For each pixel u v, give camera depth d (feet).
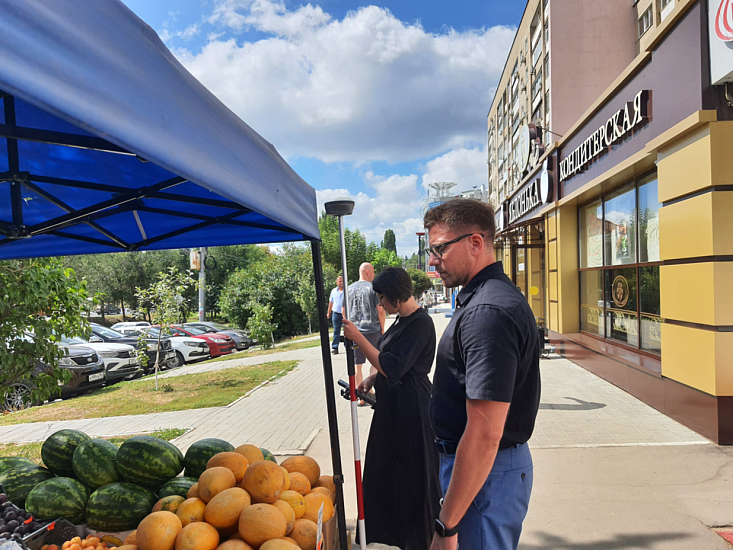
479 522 5.57
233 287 71.72
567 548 10.28
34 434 20.68
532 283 46.42
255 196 5.90
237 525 7.14
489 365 4.92
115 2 3.70
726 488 12.84
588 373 28.96
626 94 23.72
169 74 4.27
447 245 5.95
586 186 29.84
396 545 9.16
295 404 24.23
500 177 109.70
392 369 8.72
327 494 8.83
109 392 30.53
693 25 17.10
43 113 5.58
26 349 17.47
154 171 7.57
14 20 2.69
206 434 19.29
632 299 26.23
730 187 16.14
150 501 8.45
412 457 8.95
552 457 15.38
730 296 16.08
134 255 108.17
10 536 7.30
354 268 140.36
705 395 16.76
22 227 7.73
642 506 11.99
